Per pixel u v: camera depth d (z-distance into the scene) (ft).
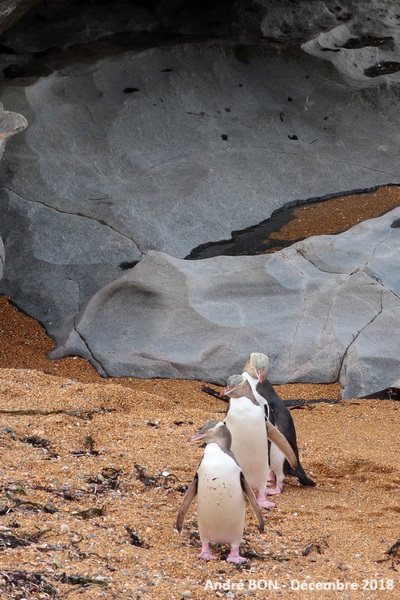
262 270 49.24
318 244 51.13
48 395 34.91
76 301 51.39
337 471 31.91
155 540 24.50
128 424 32.91
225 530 23.21
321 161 63.87
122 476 28.50
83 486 27.43
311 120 66.69
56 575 21.39
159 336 46.73
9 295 52.54
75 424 32.42
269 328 46.44
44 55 62.13
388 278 49.47
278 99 67.00
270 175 61.67
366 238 52.60
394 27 65.21
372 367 44.60
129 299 49.06
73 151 59.31
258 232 57.21
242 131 64.49
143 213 56.08
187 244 55.11
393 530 26.89
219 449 23.11
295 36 64.69
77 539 23.62
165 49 65.26
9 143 58.29
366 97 67.87
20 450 29.63
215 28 64.59
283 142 64.49
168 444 31.17
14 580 20.67
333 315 47.24
